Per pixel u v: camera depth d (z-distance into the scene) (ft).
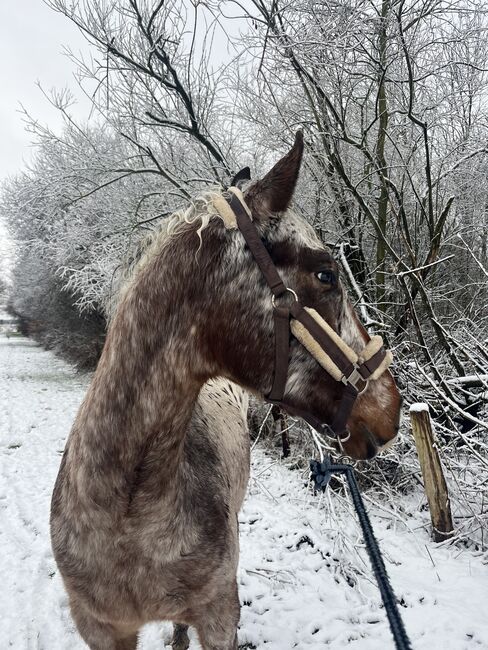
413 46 16.47
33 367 53.26
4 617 9.20
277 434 18.63
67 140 23.04
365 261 18.93
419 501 14.64
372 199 18.57
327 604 9.82
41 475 17.58
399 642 2.95
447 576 10.67
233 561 5.12
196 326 4.20
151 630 8.75
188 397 4.30
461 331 17.63
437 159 19.35
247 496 15.16
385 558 11.41
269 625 9.02
